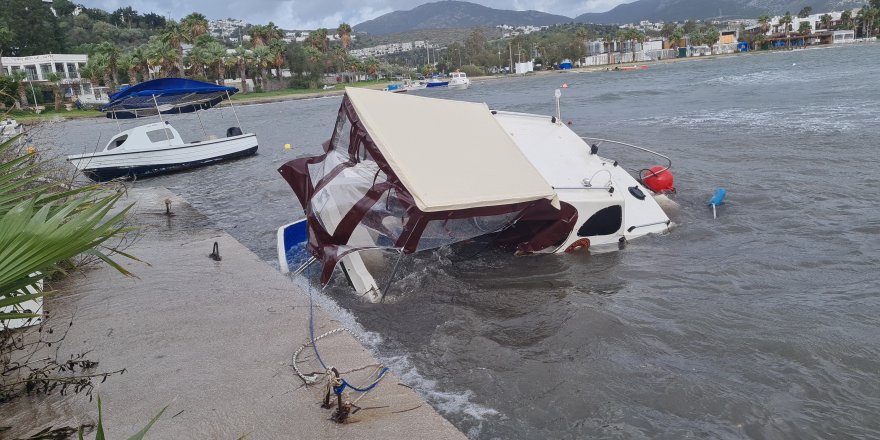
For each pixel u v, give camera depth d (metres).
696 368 5.35
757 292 7.04
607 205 8.57
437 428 4.14
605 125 23.98
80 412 4.37
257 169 19.34
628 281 7.59
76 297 6.89
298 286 7.31
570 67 137.00
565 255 8.62
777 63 73.38
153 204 12.81
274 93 91.56
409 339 6.13
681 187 12.40
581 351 5.74
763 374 5.20
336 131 8.19
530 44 160.00
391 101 7.75
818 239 8.84
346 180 7.48
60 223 2.87
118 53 80.00
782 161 14.22
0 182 3.73
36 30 104.12
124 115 22.02
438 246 7.56
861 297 6.70
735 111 25.19
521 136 9.69
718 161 14.81
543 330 6.24
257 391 4.67
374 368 5.09
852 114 21.06
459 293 7.37
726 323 6.22
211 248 9.05
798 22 163.00
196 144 20.42
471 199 6.52
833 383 5.03
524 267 8.24
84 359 5.26
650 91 42.31
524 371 5.38
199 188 16.52
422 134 7.35
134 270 7.91
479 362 5.58
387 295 7.33
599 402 4.84
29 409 4.42
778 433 4.40
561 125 10.28
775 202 10.91
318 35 114.50
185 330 5.91
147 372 5.01
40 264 2.65
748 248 8.66
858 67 50.22
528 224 8.42
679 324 6.25
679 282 7.47
